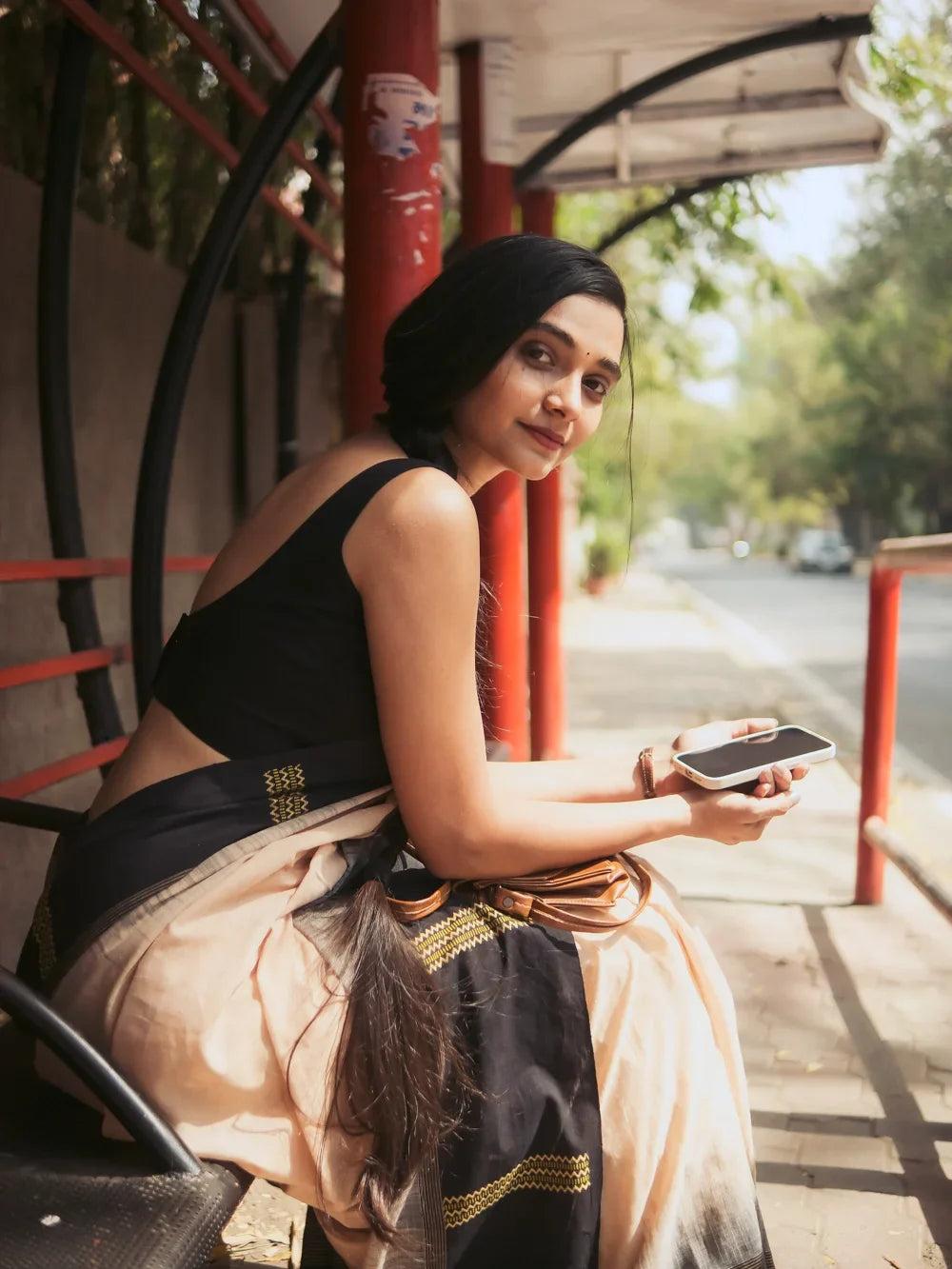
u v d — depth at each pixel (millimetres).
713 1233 1417
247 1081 1301
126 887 1350
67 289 3113
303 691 1406
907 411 36438
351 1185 1318
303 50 4062
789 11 3807
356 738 1441
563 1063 1428
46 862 3186
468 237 4121
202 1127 1291
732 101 4746
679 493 85062
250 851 1367
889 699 3705
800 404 45562
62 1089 1412
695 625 16500
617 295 1532
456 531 1378
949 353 34031
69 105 2980
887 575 3592
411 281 2797
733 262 7688
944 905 2609
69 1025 1236
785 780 1668
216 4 3586
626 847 1570
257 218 5266
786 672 10719
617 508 26125
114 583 3963
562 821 1513
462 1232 1354
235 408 5145
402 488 1380
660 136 5094
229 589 1435
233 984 1315
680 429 59781
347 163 2818
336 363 5316
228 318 5070
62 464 3182
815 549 39750
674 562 68375
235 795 1393
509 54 4031
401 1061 1305
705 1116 1436
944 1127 2426
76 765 3102
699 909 3793
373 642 1395
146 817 1388
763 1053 2760
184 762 1422
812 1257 2000
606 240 5727
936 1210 2143
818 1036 2850
